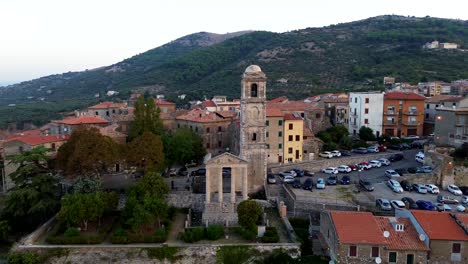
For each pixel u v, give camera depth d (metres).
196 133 117.00
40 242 70.81
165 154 99.56
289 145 109.19
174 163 102.81
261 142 90.94
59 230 74.25
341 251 56.44
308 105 136.12
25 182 84.25
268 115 107.19
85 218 73.44
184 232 71.81
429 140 120.88
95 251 67.81
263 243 68.69
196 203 85.50
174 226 77.19
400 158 109.69
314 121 130.62
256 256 66.88
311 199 79.56
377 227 59.16
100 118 126.06
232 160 79.69
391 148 120.50
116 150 88.19
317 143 113.25
